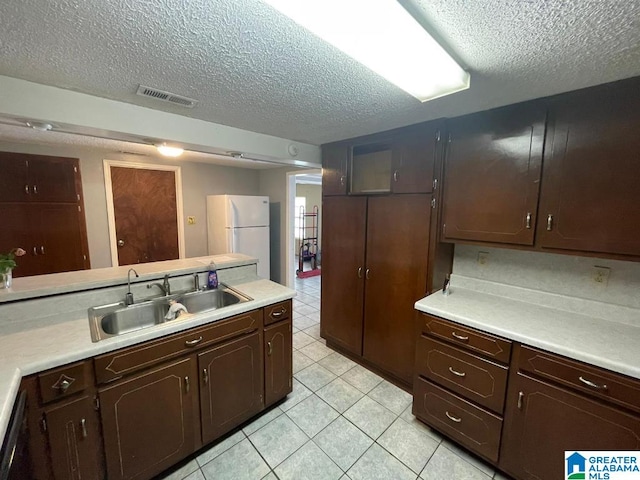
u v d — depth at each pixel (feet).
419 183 6.81
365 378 8.11
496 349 5.04
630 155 4.33
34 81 4.52
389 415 6.70
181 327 5.05
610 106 4.43
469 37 3.26
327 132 7.57
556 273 5.92
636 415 3.83
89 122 5.09
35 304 5.22
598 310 5.44
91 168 11.59
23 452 3.48
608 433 4.05
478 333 5.26
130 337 4.53
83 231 11.57
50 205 10.86
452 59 3.61
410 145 6.90
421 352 6.16
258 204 14.42
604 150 4.52
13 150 10.06
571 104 4.76
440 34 3.21
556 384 4.46
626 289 5.20
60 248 11.14
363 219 8.13
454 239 6.41
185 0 2.68
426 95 4.62
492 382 5.13
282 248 15.85
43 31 3.17
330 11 2.65
